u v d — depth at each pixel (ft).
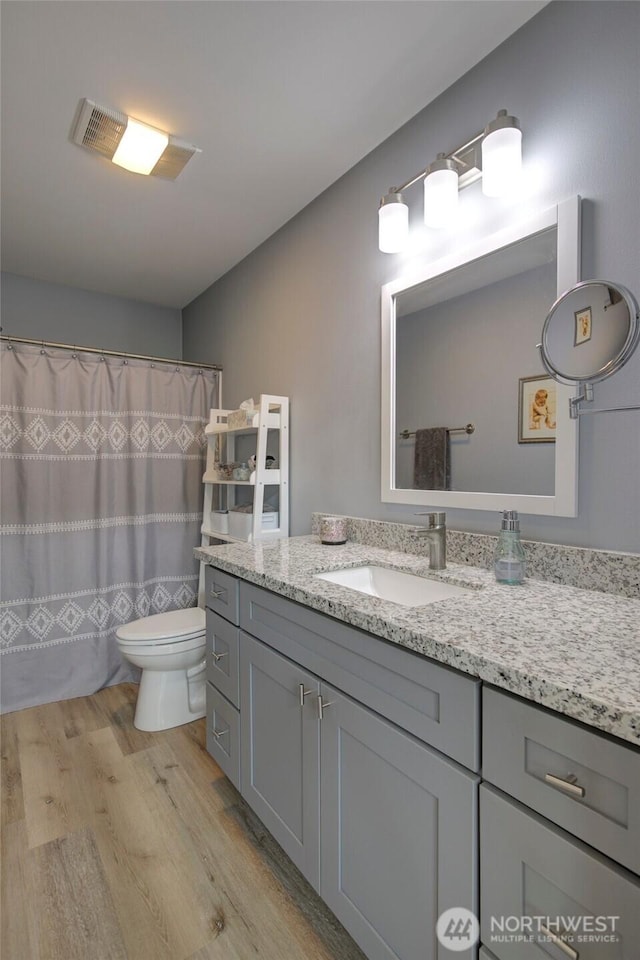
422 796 2.86
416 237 5.29
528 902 2.30
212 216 7.35
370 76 4.78
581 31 3.79
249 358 8.63
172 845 4.78
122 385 8.75
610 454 3.66
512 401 4.34
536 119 4.11
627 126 3.53
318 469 6.85
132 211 7.20
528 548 4.13
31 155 5.93
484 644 2.60
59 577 8.06
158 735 6.81
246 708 4.86
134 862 4.56
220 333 9.69
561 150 3.94
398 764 3.02
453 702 2.66
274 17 4.14
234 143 5.74
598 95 3.70
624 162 3.55
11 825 5.02
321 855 3.78
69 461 8.17
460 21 4.17
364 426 6.05
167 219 7.43
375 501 5.90
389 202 5.02
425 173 4.76
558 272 3.91
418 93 4.99
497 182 3.99
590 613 3.14
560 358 3.69
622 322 3.35
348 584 4.85
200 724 7.14
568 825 2.14
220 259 8.82
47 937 3.82
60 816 5.16
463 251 4.72
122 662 8.70
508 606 3.30
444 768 2.69
